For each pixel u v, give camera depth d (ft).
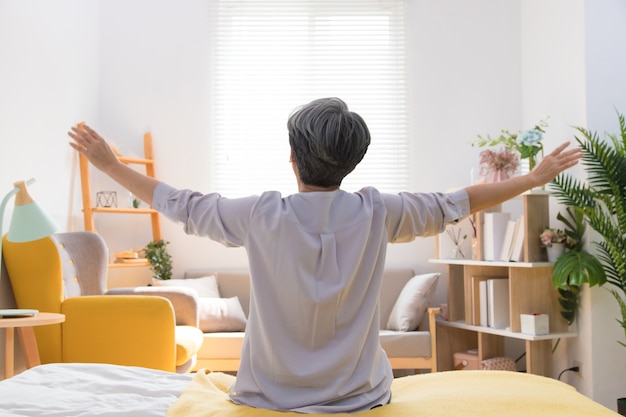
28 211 9.17
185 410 4.45
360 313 4.56
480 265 14.70
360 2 17.33
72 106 15.37
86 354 11.01
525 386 4.97
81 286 12.75
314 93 17.29
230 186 17.13
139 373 5.99
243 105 17.26
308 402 4.38
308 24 17.33
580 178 13.61
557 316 13.91
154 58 17.24
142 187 4.93
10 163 12.15
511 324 13.66
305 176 4.74
